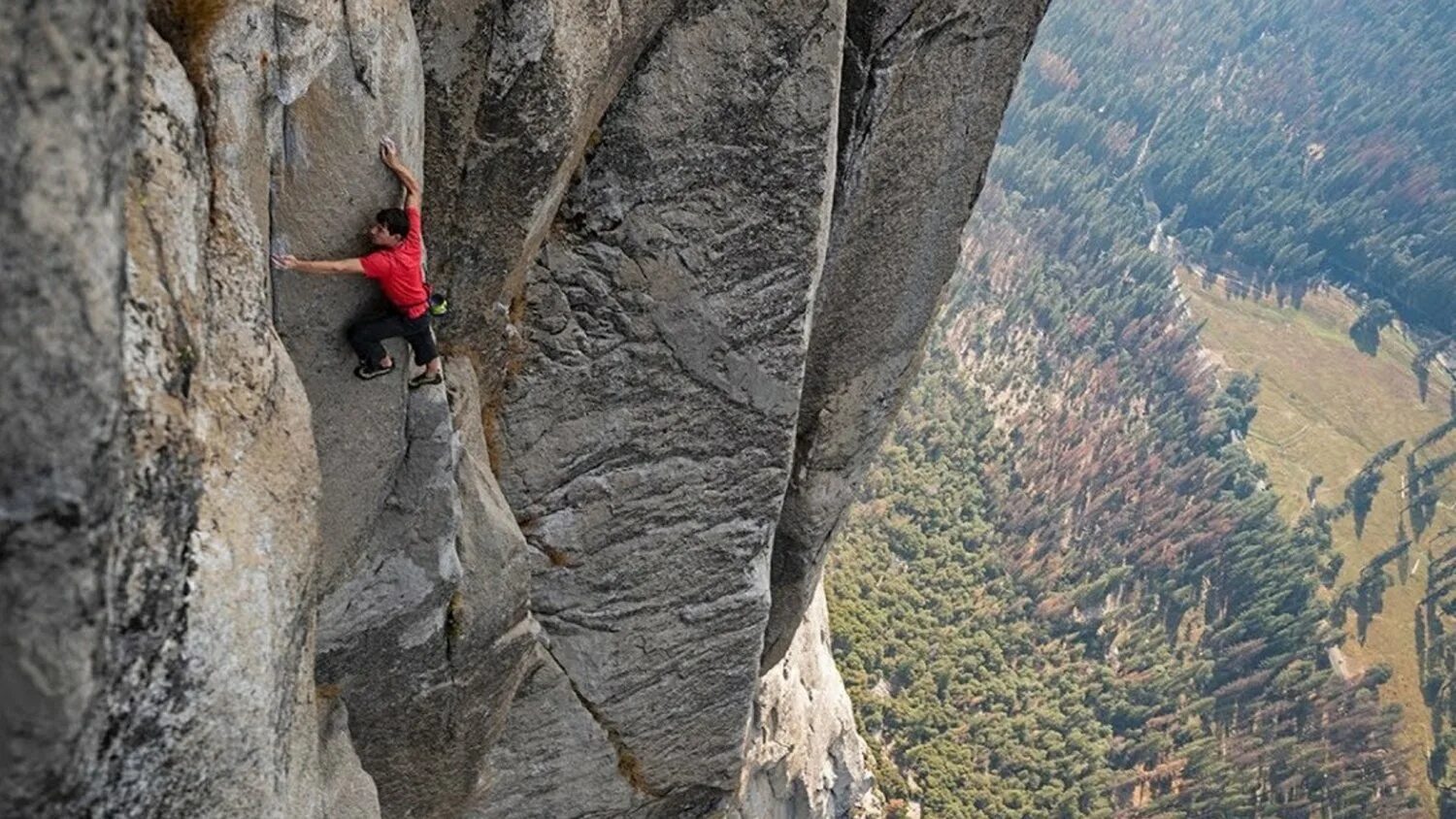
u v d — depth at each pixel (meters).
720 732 14.52
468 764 10.80
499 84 7.05
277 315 6.18
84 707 3.32
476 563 9.03
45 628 3.16
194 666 4.13
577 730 13.00
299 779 5.53
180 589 4.04
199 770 4.28
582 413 10.32
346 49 5.68
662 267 9.64
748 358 10.52
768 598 12.92
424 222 7.51
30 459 3.01
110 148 3.18
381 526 8.00
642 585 12.00
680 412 10.72
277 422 5.10
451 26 6.62
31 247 2.92
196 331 4.33
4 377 2.92
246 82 5.02
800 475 14.30
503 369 9.61
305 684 5.60
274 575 4.79
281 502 4.98
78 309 3.06
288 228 5.88
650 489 11.20
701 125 8.98
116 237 3.23
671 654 12.88
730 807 17.86
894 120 10.88
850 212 11.47
